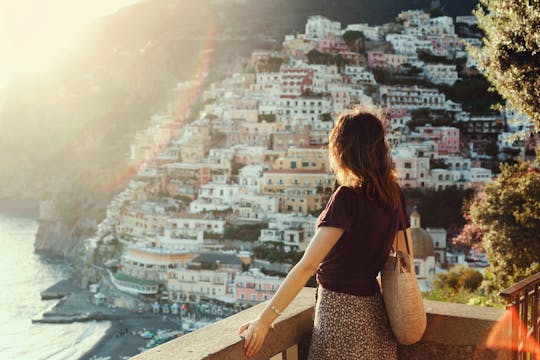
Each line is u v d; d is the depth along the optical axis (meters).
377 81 166.75
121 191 165.50
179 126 175.25
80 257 132.50
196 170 145.00
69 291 114.88
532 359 4.86
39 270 135.75
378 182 3.42
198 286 102.75
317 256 3.33
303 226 110.81
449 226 111.81
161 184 147.50
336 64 167.75
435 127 137.38
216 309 99.25
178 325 93.56
